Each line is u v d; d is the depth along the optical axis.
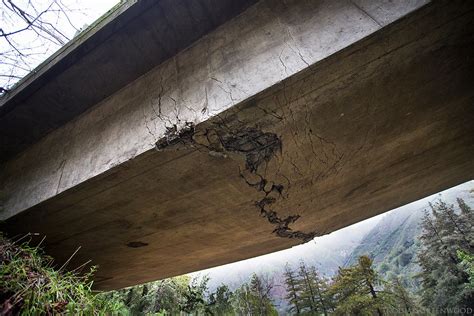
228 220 3.92
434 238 27.48
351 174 3.40
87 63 2.60
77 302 2.10
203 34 2.43
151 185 2.79
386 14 1.74
